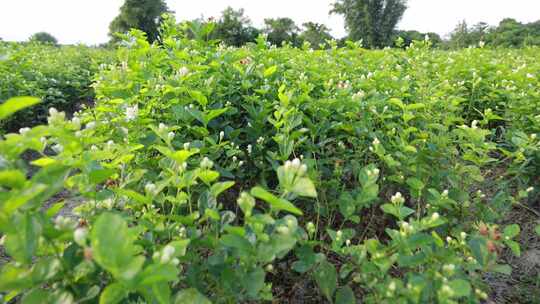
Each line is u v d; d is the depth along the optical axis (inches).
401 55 216.8
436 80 162.7
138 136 100.9
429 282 62.4
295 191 58.7
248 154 118.6
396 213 73.1
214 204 70.9
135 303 59.4
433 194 86.9
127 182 76.9
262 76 135.8
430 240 64.1
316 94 140.6
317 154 119.6
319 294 90.2
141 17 1781.5
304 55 196.1
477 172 101.5
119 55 156.2
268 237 59.1
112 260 39.3
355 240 110.1
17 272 47.2
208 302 53.1
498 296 99.0
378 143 93.6
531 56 299.1
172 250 47.7
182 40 181.6
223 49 197.2
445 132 115.0
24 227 46.3
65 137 56.6
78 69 345.1
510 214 124.7
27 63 243.9
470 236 85.1
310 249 73.9
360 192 87.0
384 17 1675.7
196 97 106.0
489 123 165.0
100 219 39.8
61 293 51.4
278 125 96.9
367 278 68.9
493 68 182.2
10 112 44.6
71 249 53.7
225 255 64.9
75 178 63.3
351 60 189.0
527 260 110.0
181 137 108.4
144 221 65.8
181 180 69.4
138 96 122.9
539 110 134.7
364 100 127.9
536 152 115.2
